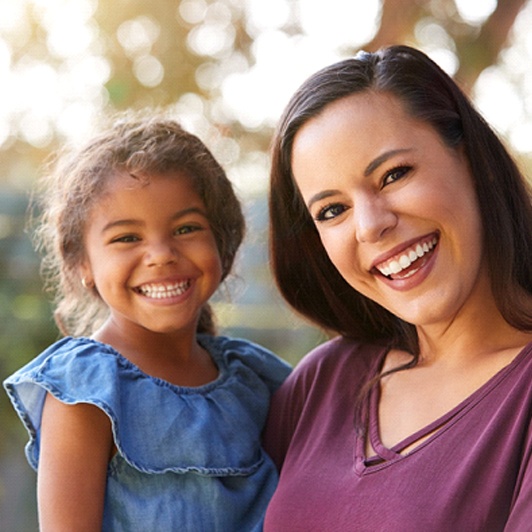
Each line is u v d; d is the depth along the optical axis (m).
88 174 2.21
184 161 2.23
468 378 1.90
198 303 2.23
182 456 2.08
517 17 3.70
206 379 2.30
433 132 1.87
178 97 4.41
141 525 2.03
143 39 4.42
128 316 2.20
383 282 1.90
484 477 1.71
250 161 4.41
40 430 2.10
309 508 1.92
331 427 2.07
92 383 2.06
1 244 4.84
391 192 1.85
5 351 4.73
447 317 1.88
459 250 1.84
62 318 2.51
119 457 2.06
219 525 2.06
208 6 4.36
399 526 1.74
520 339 1.91
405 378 2.01
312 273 2.23
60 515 1.99
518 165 2.03
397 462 1.84
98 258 2.20
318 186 1.90
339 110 1.89
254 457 2.20
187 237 2.21
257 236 4.04
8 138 4.82
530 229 1.99
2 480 4.71
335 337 2.32
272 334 5.06
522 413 1.73
